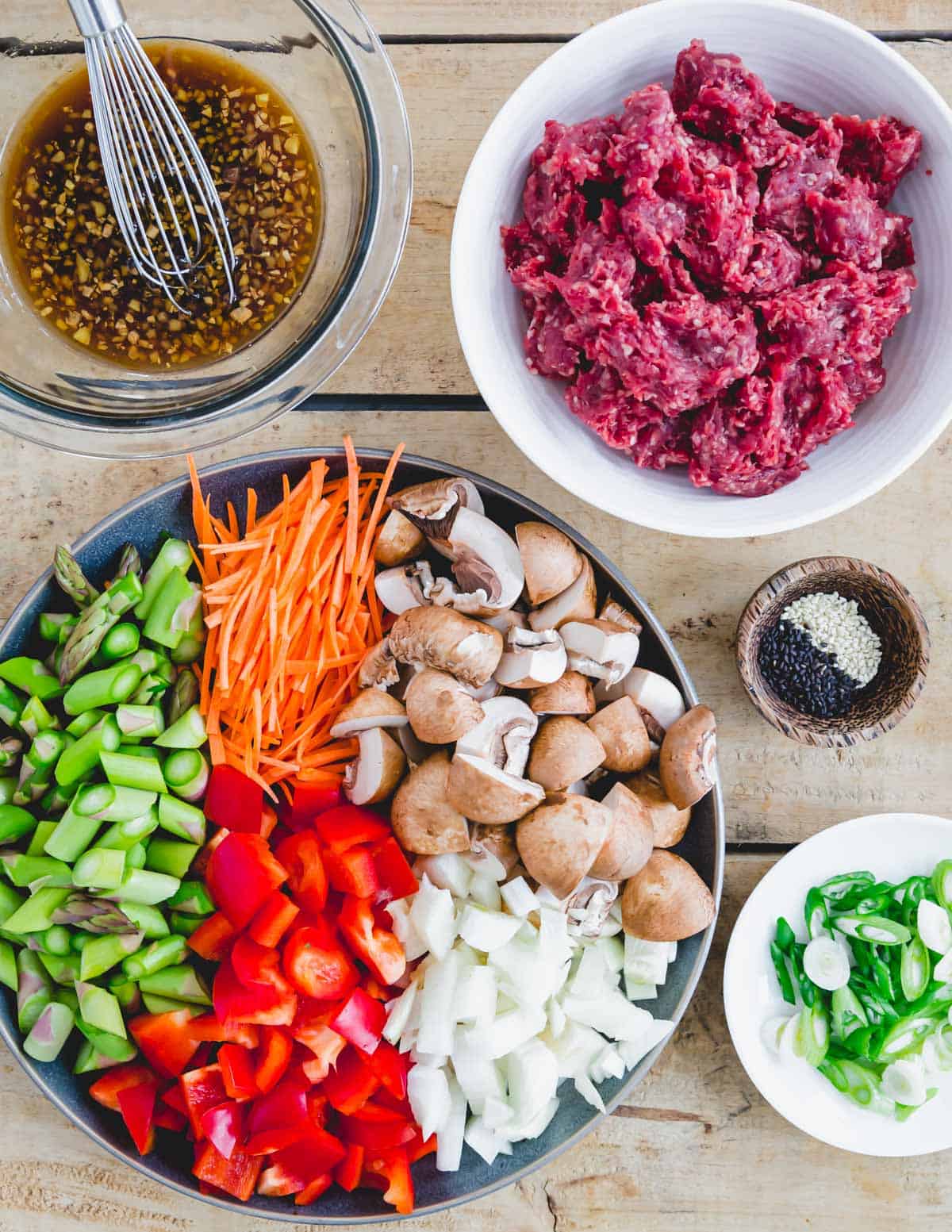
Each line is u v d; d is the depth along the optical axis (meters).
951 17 0.59
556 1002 0.58
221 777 0.57
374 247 0.56
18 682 0.57
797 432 0.53
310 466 0.57
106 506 0.61
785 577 0.57
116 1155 0.57
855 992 0.60
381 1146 0.57
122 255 0.58
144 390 0.58
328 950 0.56
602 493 0.54
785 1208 0.62
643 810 0.56
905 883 0.60
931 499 0.61
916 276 0.53
